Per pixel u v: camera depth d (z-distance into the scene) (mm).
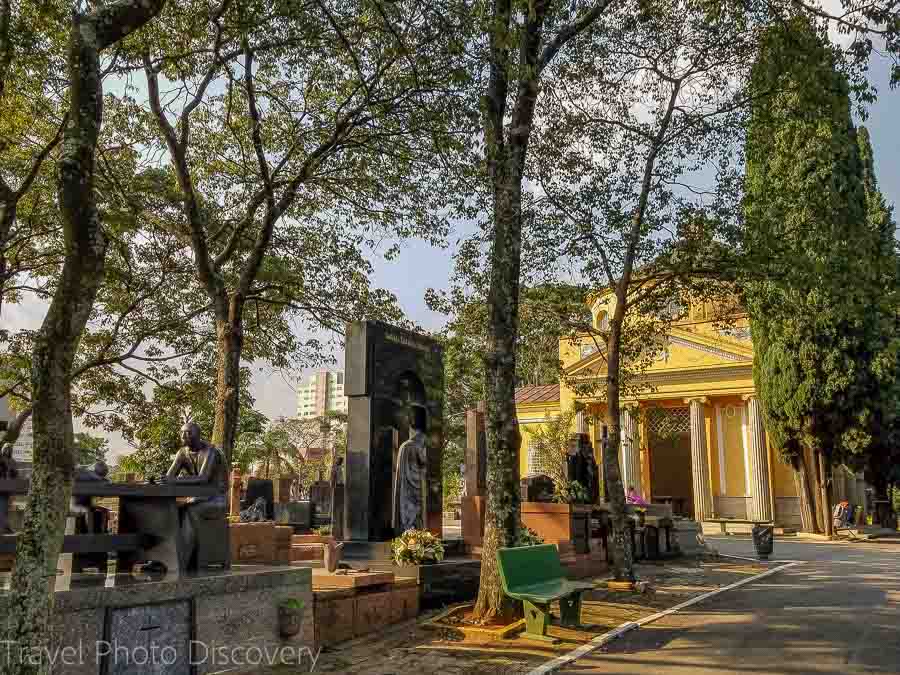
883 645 8070
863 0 9727
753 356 33125
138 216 14734
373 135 13906
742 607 10938
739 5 12344
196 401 19156
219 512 7195
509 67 9242
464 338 14359
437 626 9055
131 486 6363
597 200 14109
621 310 14172
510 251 10133
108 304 17750
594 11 11414
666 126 13977
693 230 13742
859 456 29859
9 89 12055
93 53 5062
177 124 14305
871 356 29719
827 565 17547
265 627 7027
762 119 13453
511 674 6988
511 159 10367
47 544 4391
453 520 38562
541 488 17297
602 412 36844
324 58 13383
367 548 11508
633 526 18281
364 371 12625
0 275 12648
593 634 8797
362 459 12375
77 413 18312
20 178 14430
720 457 36000
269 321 18422
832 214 12773
